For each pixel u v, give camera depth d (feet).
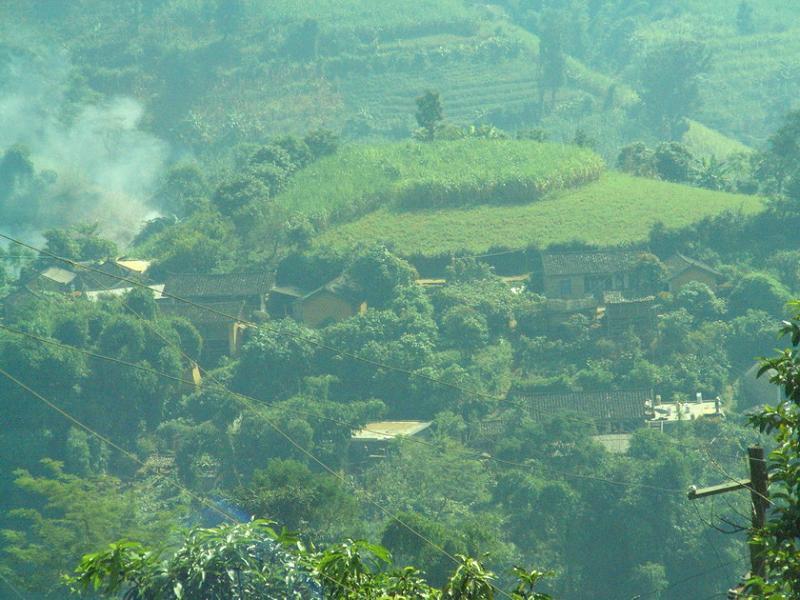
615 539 233.55
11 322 318.86
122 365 306.96
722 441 267.39
